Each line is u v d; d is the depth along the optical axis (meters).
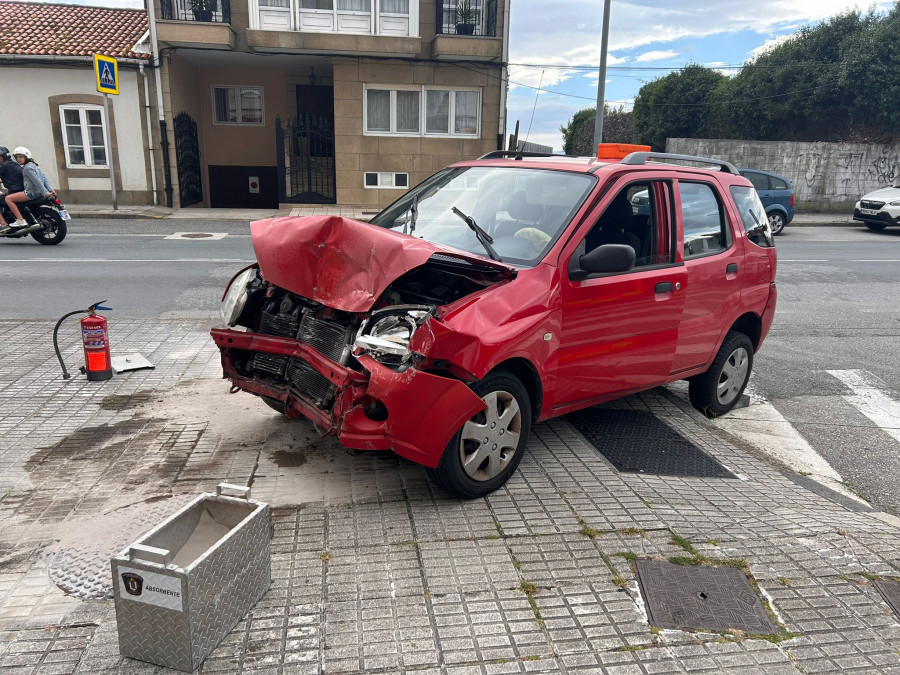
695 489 4.07
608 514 3.63
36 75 19.33
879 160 24.73
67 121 19.75
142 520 3.45
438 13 20.58
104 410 4.96
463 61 20.91
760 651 2.62
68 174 20.09
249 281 4.32
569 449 4.57
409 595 2.87
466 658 2.53
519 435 3.86
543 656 2.55
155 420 4.79
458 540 3.31
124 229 16.17
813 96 25.14
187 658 2.38
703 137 29.91
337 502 3.66
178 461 4.13
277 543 3.24
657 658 2.57
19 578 2.97
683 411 5.60
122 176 20.28
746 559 3.23
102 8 22.39
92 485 3.82
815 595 2.98
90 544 3.24
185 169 21.41
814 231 20.98
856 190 25.09
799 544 3.40
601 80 18.41
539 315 3.72
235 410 5.00
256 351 4.24
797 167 24.80
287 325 4.03
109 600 2.82
